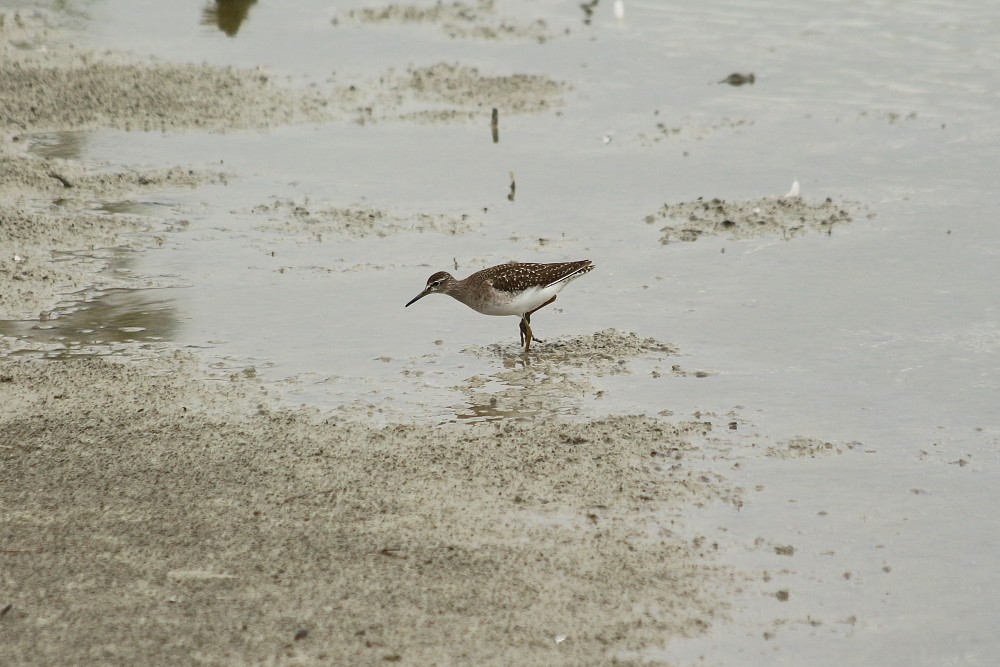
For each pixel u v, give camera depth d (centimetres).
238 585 977
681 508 1129
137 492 1123
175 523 1070
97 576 982
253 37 2961
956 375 1417
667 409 1332
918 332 1534
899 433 1285
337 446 1227
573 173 2155
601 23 3077
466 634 923
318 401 1341
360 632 920
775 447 1251
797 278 1711
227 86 2567
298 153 2236
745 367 1444
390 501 1120
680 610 970
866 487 1176
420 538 1057
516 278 1456
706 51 2842
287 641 907
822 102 2512
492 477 1171
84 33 2925
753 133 2347
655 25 3052
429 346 1511
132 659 880
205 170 2130
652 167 2181
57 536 1041
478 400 1353
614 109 2491
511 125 2397
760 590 1005
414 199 2030
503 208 1995
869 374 1422
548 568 1018
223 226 1895
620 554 1045
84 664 873
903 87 2586
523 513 1108
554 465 1199
